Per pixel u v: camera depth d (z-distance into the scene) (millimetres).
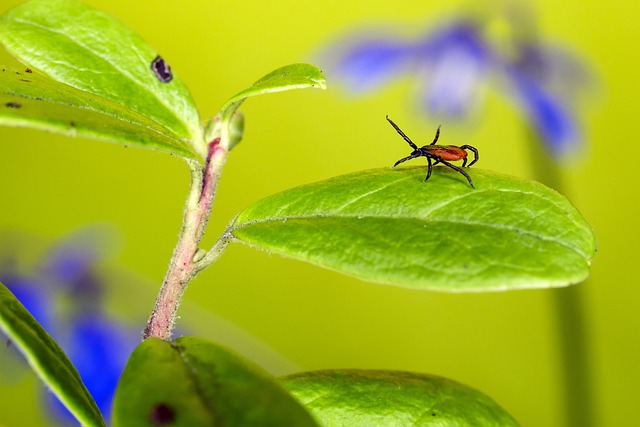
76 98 110
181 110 118
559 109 241
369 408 116
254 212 112
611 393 308
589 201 334
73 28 120
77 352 180
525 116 240
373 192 111
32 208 313
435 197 110
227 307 304
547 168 240
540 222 108
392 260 105
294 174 341
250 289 307
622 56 345
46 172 318
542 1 351
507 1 242
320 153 339
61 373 105
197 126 118
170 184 326
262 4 360
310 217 110
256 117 343
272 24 360
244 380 101
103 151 323
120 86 118
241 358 103
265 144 341
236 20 358
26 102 105
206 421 98
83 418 104
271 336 305
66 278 186
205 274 306
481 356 305
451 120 247
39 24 120
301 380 118
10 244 185
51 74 118
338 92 252
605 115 334
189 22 361
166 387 100
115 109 112
